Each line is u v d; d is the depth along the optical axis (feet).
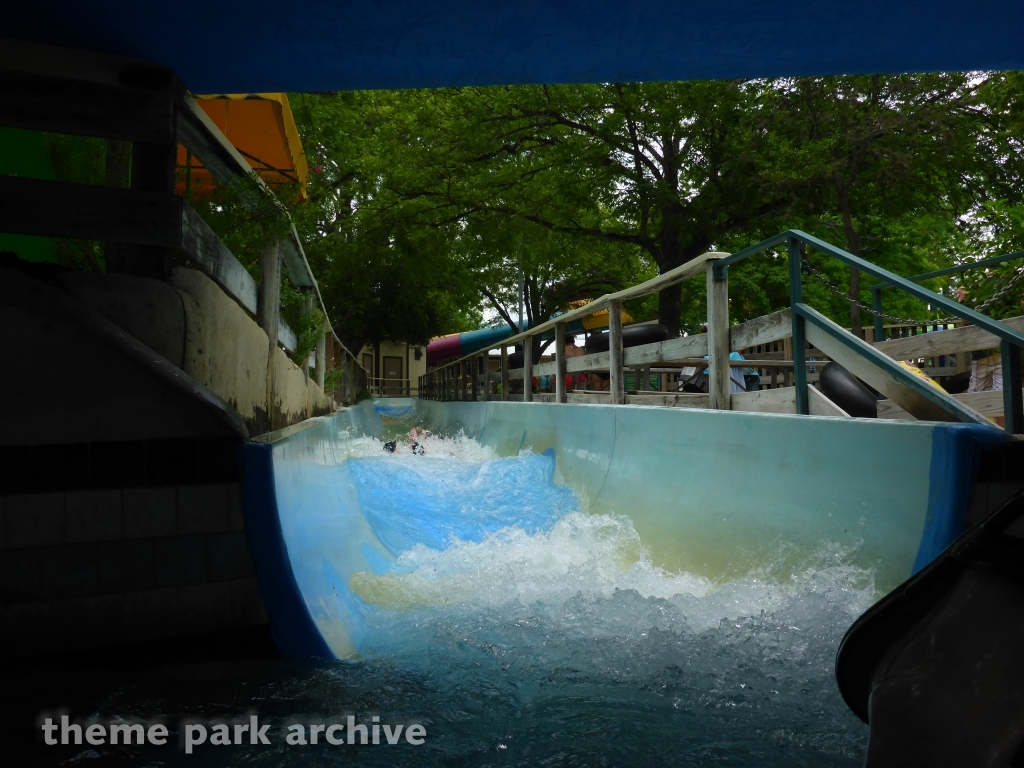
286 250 20.90
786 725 7.93
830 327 13.98
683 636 10.37
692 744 7.60
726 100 47.62
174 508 9.80
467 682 9.28
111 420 9.67
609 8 12.34
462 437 47.57
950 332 19.72
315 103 58.59
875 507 11.39
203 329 11.78
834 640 9.77
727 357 18.33
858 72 15.26
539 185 58.65
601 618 11.32
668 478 17.95
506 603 12.39
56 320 9.57
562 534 17.66
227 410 10.08
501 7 12.16
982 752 3.60
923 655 4.22
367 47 13.25
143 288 10.47
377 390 149.69
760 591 12.01
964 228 41.06
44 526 9.34
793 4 12.44
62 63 12.57
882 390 12.98
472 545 17.89
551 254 70.13
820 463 12.71
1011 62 14.92
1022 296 25.00
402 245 64.85
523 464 28.02
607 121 51.19
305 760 7.30
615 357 24.47
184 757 7.36
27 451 9.37
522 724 8.11
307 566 11.32
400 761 7.29
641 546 16.89
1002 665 3.84
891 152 41.81
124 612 9.53
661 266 56.65
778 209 50.57
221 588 9.91
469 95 55.77
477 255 67.21
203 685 9.19
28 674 9.12
